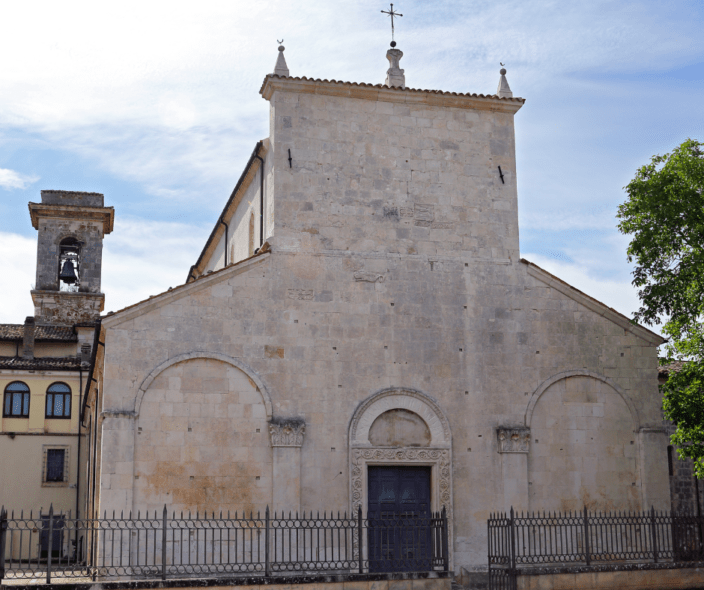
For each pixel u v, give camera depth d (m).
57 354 55.59
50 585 19.92
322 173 29.34
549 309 30.34
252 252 34.25
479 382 29.14
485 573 27.36
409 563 25.02
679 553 26.44
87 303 57.16
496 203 30.92
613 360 30.48
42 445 52.03
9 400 52.34
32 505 51.06
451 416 28.64
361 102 30.28
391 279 29.12
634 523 25.92
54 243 57.62
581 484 29.23
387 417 28.17
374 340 28.47
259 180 32.50
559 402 29.72
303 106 29.66
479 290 29.89
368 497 27.55
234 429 26.45
